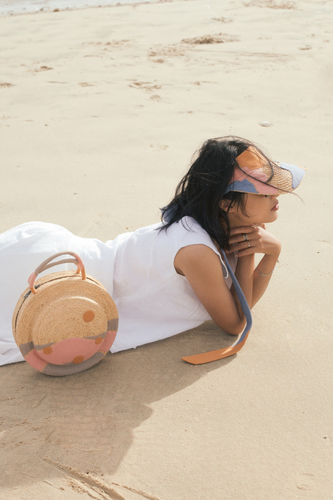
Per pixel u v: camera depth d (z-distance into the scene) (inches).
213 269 76.5
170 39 350.9
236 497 60.6
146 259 83.0
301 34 351.6
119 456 66.3
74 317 74.1
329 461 65.2
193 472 64.0
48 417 72.7
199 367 82.7
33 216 135.3
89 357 79.7
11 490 61.5
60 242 85.7
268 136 190.2
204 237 76.0
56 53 320.5
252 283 85.8
